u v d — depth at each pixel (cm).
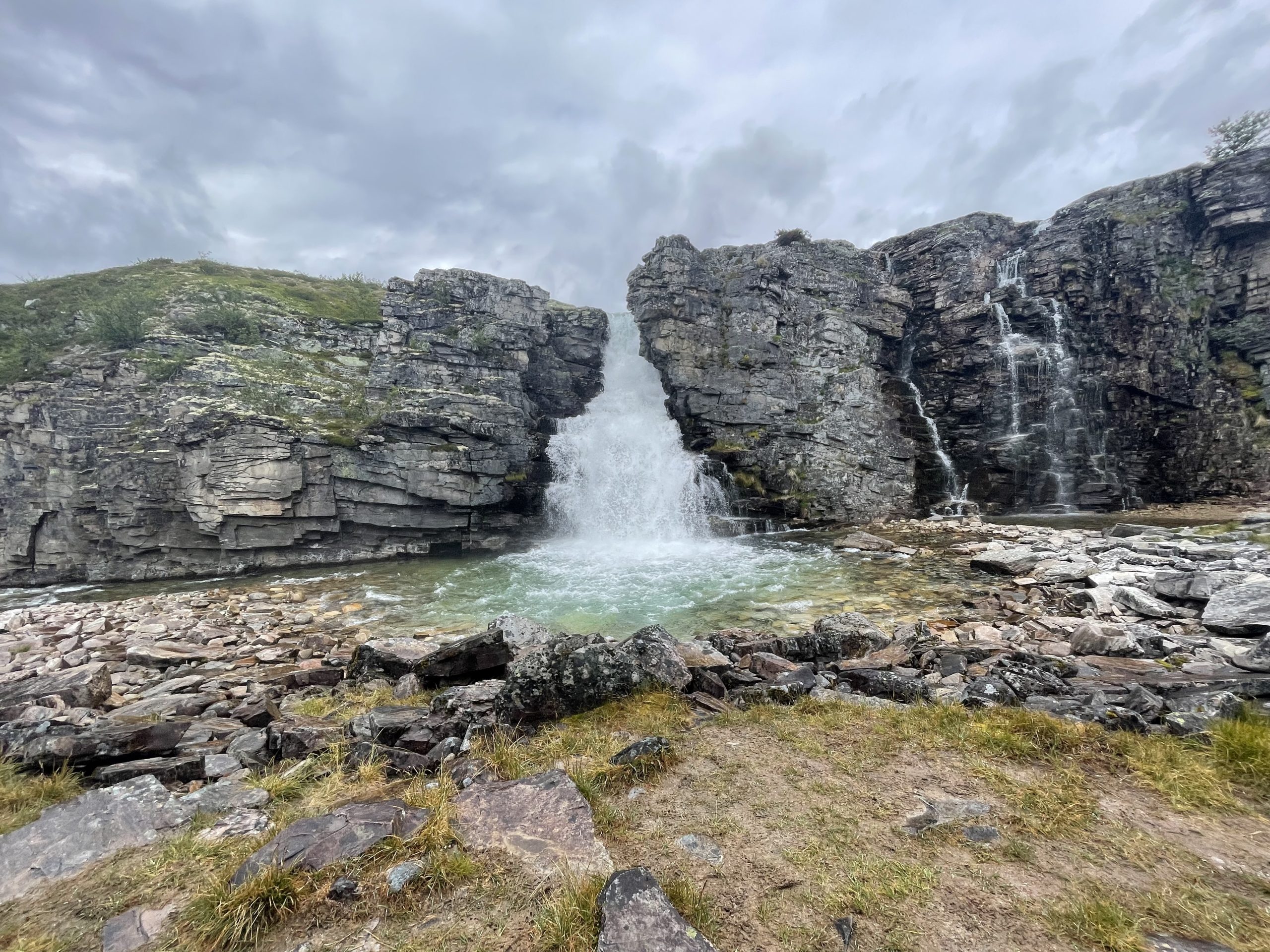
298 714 791
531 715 689
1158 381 3173
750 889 360
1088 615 1201
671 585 1772
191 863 410
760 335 3434
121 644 1282
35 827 448
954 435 3541
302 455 2283
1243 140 3588
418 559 2430
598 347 3800
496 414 2825
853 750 559
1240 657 788
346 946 327
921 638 1022
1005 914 330
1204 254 3294
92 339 2619
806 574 1838
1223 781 466
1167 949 298
